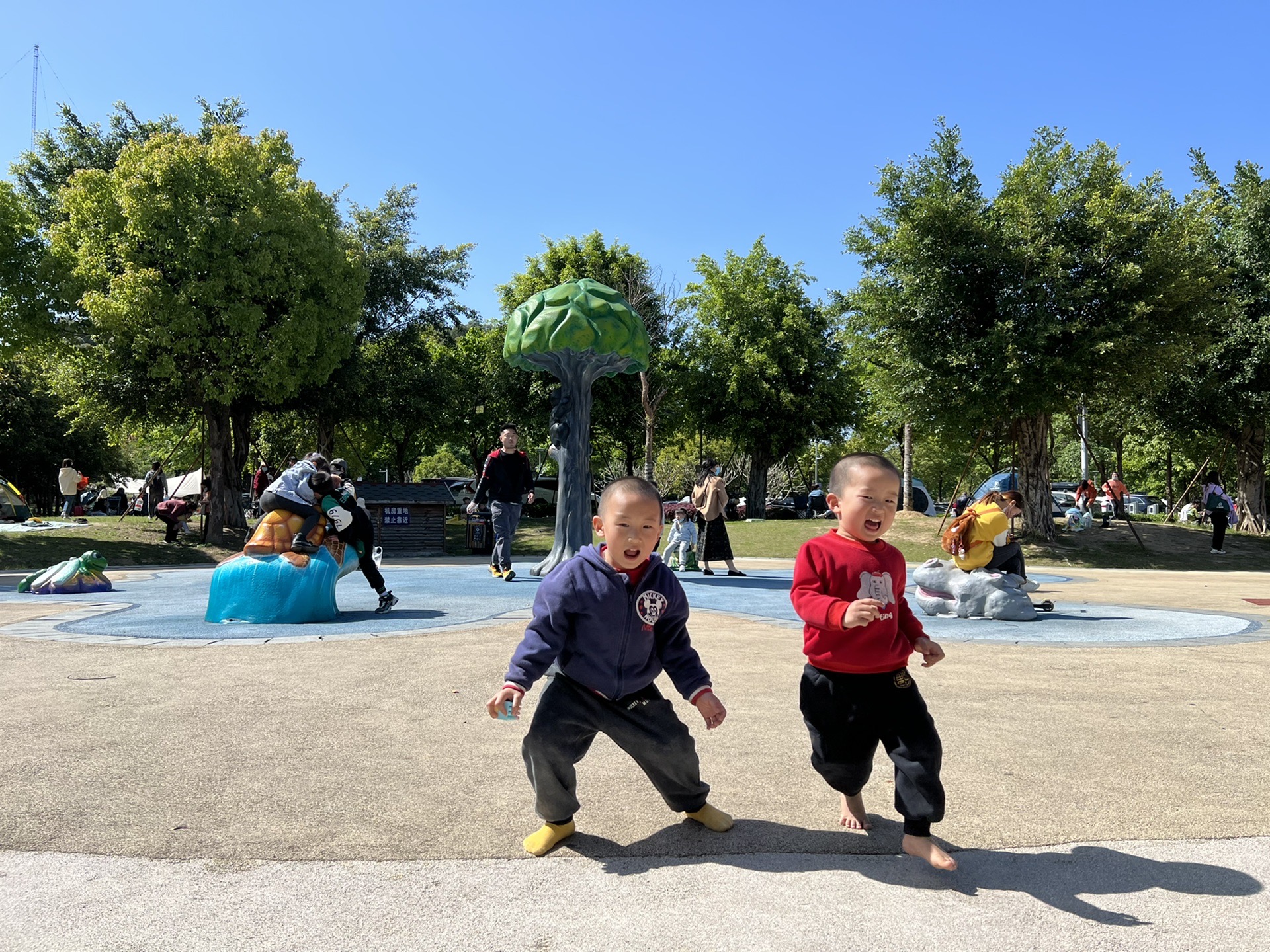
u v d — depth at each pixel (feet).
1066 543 77.15
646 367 40.57
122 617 29.55
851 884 8.82
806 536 80.48
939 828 10.38
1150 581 52.37
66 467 102.37
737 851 9.72
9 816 10.70
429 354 115.03
